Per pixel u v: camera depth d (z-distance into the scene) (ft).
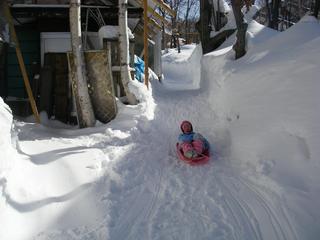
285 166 10.23
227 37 30.19
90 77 17.63
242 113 14.65
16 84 24.54
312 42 14.06
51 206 9.43
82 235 8.36
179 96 23.56
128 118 17.35
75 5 16.46
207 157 12.95
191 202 9.87
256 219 8.68
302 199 8.75
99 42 22.39
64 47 23.99
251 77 15.62
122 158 13.21
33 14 22.36
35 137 15.38
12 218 8.50
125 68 18.49
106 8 22.57
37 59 24.56
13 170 10.02
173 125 18.52
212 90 20.77
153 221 8.93
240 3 19.95
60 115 20.48
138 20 25.20
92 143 14.64
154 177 11.87
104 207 9.60
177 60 62.34
